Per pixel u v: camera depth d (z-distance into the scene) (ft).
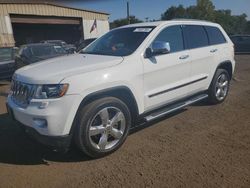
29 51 34.09
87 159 13.10
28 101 12.32
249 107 20.24
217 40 20.24
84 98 12.10
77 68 12.84
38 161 13.06
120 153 13.55
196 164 12.29
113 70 13.12
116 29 17.78
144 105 14.70
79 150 12.72
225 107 20.34
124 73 13.43
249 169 11.80
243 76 34.32
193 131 15.98
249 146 13.91
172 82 16.15
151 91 14.93
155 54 14.79
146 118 14.89
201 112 19.29
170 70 15.75
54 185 11.12
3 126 17.62
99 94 12.67
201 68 18.24
